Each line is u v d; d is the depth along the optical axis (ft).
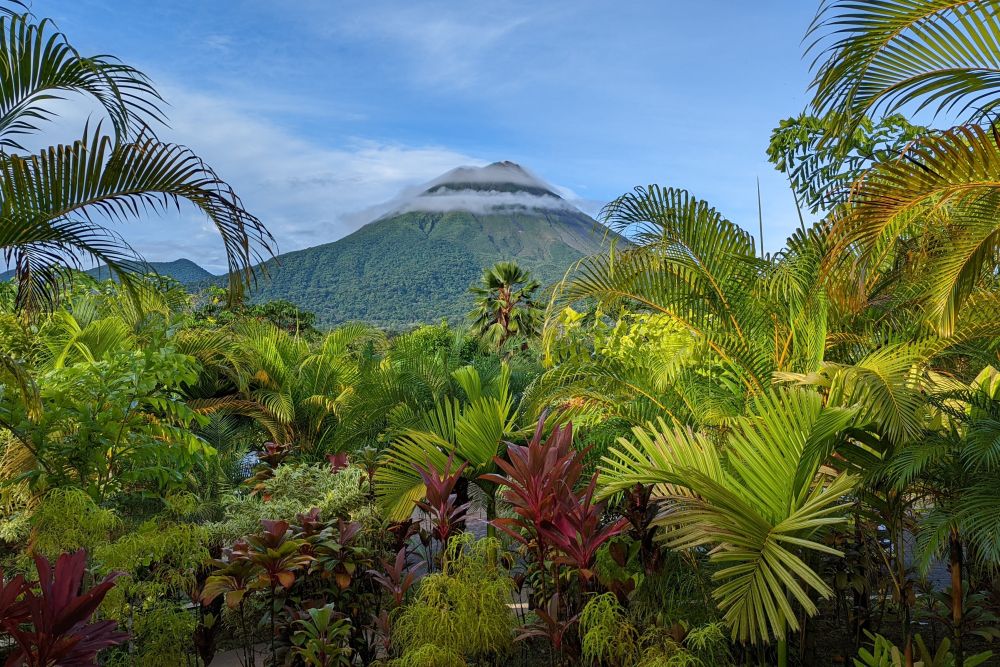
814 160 17.35
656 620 9.73
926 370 11.41
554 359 14.07
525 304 74.18
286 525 10.09
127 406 11.92
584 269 12.83
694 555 11.05
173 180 10.21
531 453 9.69
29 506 12.01
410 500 14.46
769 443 8.43
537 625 9.71
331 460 18.04
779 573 7.35
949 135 7.69
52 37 9.54
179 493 12.79
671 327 15.78
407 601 11.09
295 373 32.86
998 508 8.33
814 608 6.94
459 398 22.63
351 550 10.93
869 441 9.90
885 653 9.28
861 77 9.53
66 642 6.76
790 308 12.59
